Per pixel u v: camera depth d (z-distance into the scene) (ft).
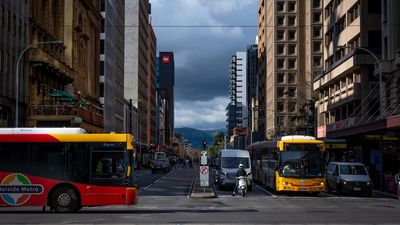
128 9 469.57
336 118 246.47
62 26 241.96
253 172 169.78
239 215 68.33
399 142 148.87
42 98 206.59
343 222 59.93
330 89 253.24
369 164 161.27
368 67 202.28
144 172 300.61
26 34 186.91
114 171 73.31
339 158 204.74
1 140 73.77
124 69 458.09
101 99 329.31
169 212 73.46
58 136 73.77
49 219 64.08
